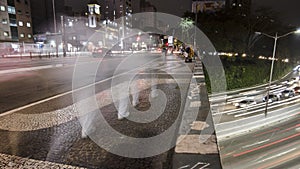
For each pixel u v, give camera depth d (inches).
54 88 290.2
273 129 822.5
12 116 161.2
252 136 759.1
